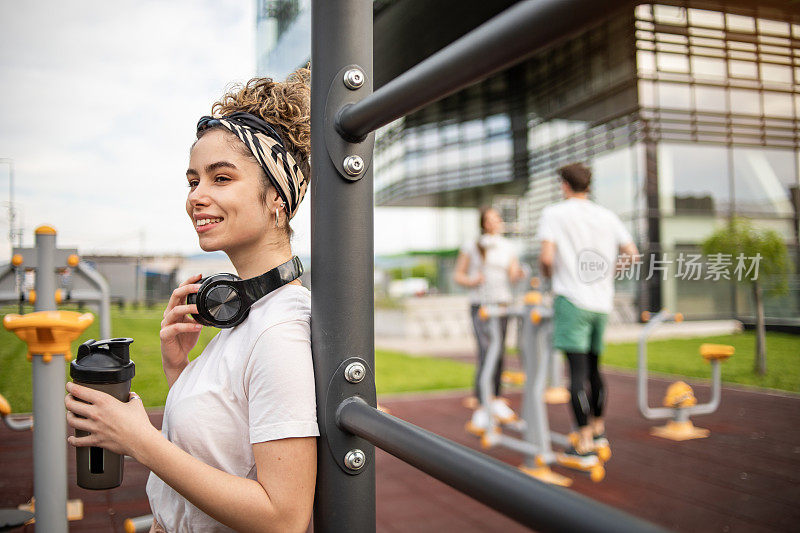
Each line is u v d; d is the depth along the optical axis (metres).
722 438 3.76
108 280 7.26
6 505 2.50
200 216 0.80
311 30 0.67
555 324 3.10
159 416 2.39
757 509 2.53
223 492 0.65
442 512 2.54
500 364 4.22
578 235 3.04
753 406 4.70
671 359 7.09
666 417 4.42
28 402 3.97
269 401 0.67
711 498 2.67
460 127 16.47
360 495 0.65
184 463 0.67
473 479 0.40
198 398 0.75
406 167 17.83
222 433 0.74
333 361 0.65
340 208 0.65
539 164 13.78
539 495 0.35
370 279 0.66
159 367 2.51
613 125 10.12
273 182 0.81
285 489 0.65
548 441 3.17
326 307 0.65
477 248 4.28
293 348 0.69
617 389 5.68
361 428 0.57
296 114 0.86
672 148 8.02
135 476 2.92
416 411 4.71
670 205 8.26
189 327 0.92
